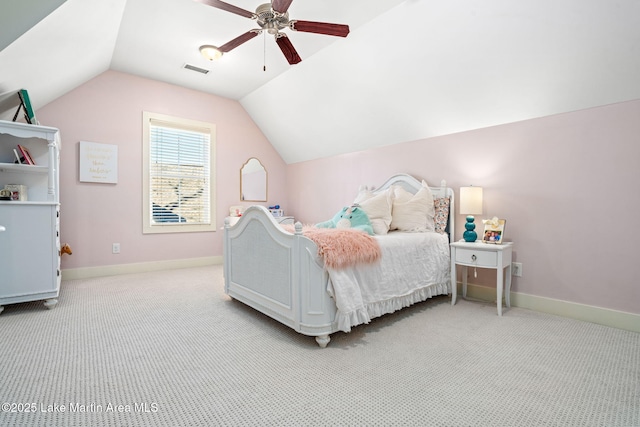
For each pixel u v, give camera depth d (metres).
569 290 2.53
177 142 4.43
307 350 1.92
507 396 1.44
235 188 4.95
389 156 3.90
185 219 4.50
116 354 1.84
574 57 2.23
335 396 1.44
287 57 2.53
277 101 4.48
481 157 3.04
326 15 2.67
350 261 2.04
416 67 2.96
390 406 1.37
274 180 5.41
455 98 2.99
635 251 2.23
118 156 3.93
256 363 1.75
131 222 4.04
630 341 2.05
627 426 1.24
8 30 1.96
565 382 1.56
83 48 2.81
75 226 3.67
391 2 2.51
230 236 2.88
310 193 5.09
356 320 2.03
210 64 3.69
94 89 3.77
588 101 2.38
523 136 2.76
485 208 3.02
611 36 2.03
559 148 2.56
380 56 3.05
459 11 2.38
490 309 2.73
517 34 2.31
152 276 3.89
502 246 2.57
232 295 2.85
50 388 1.48
